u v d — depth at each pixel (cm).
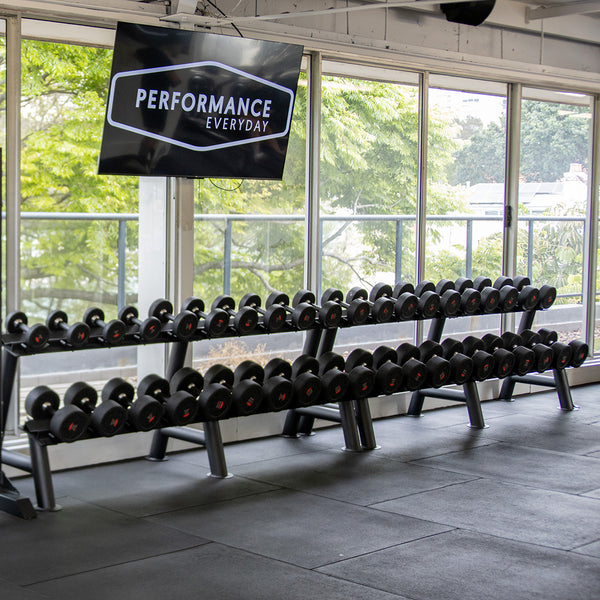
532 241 686
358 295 526
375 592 303
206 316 458
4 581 310
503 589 307
